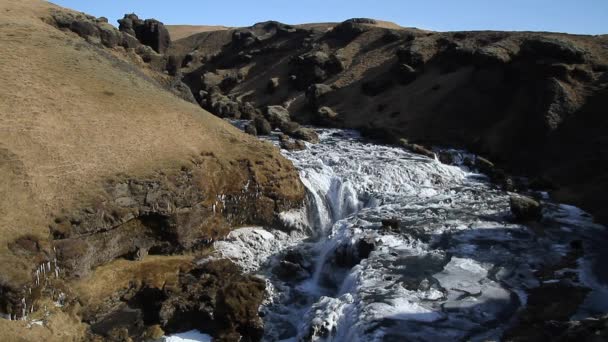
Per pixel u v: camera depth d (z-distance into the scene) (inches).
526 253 1077.8
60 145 1061.1
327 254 1147.3
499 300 869.8
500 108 2043.6
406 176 1584.6
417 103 2316.7
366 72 2864.2
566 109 1795.0
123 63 1728.6
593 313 820.6
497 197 1473.9
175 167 1107.3
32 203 903.1
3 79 1225.4
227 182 1204.5
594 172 1530.5
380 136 2098.9
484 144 1894.7
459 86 2255.2
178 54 4439.0
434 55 2642.7
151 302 948.6
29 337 772.6
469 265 1010.7
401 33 3122.5
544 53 1993.1
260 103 3107.8
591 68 1971.0
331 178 1464.1
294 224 1285.7
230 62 3887.8
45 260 844.6
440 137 2057.1
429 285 922.7
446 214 1310.3
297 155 1689.2
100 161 1055.0
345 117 2479.1
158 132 1233.4
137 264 1003.3
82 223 914.7
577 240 1131.3
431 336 757.9
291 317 966.4
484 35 2613.2
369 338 757.9
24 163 975.0
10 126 1059.3
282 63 3513.8
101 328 872.9
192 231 1098.1
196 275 1013.8
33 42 1518.2
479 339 749.3
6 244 824.3
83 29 1927.9
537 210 1272.1
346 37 3462.1
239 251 1151.6
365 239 1095.6
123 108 1291.8
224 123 1494.8
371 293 888.9
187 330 906.1
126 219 987.9
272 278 1079.6
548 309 834.8
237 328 888.3
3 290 778.8
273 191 1264.8
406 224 1229.7
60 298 853.8
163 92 1574.8
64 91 1270.9
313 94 2733.8
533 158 1749.5
